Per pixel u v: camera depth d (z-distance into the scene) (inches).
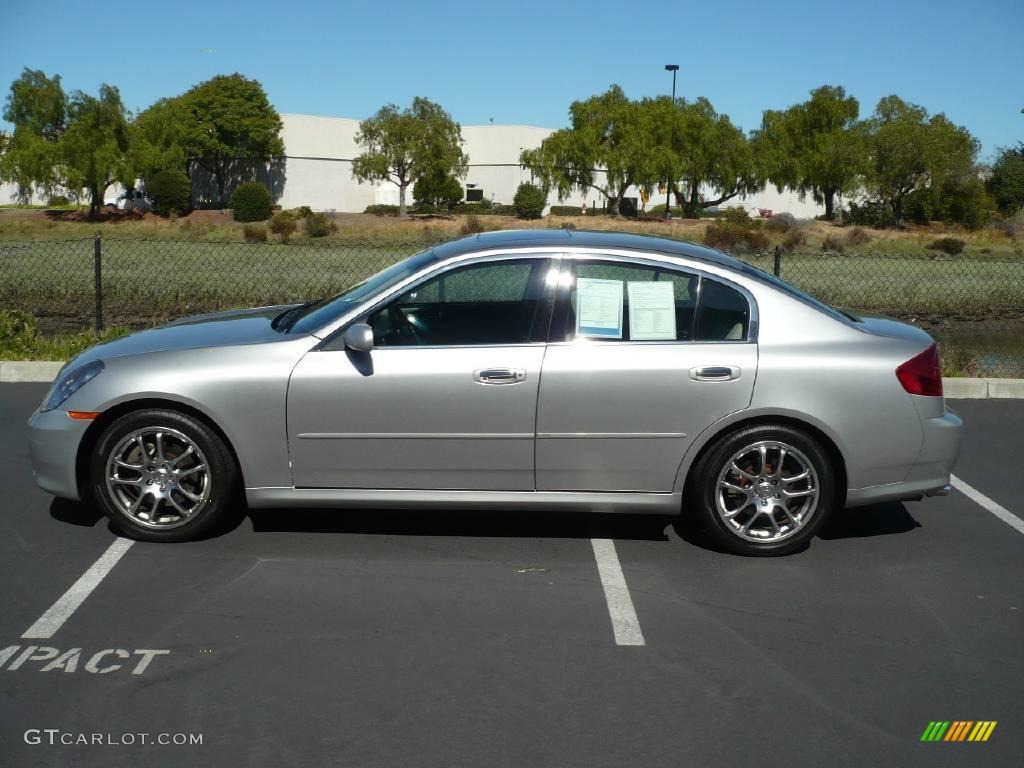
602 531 230.2
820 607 189.9
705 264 211.9
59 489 213.5
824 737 143.6
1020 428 334.6
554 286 209.6
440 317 210.8
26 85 2437.3
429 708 149.7
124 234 1713.8
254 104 2807.6
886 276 925.2
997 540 229.5
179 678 158.1
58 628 175.0
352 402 205.0
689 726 145.9
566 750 139.0
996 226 2133.4
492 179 3014.3
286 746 139.0
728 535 212.4
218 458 210.2
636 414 205.5
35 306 632.4
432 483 209.5
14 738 140.3
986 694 157.2
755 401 205.6
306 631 175.6
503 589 195.8
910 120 2394.2
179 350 210.4
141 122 2576.3
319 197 3004.4
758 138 2650.1
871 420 207.9
